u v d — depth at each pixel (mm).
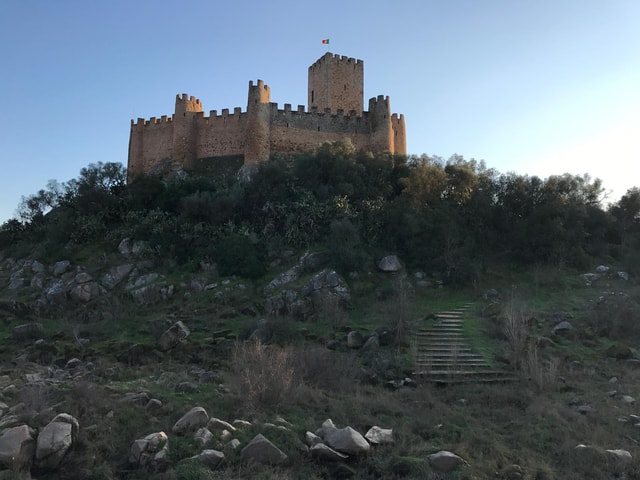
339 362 21188
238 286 37094
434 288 37500
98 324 33188
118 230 46281
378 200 46094
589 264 43062
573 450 13117
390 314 28562
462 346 24984
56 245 46469
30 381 17969
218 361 23656
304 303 33344
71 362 24109
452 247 40188
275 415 14383
